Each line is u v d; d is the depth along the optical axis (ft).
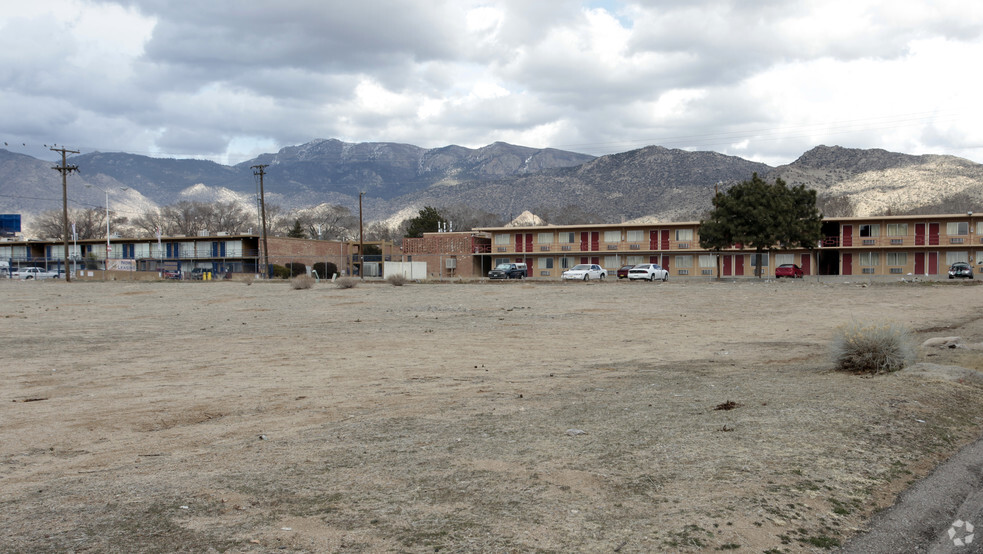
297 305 102.94
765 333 63.16
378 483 17.60
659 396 29.84
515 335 63.57
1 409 32.40
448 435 23.20
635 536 13.66
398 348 54.90
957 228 215.10
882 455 19.43
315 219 625.00
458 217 590.14
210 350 55.77
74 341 62.85
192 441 24.34
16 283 192.44
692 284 145.38
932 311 81.00
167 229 508.94
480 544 13.33
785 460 18.66
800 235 183.93
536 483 17.20
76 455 22.89
